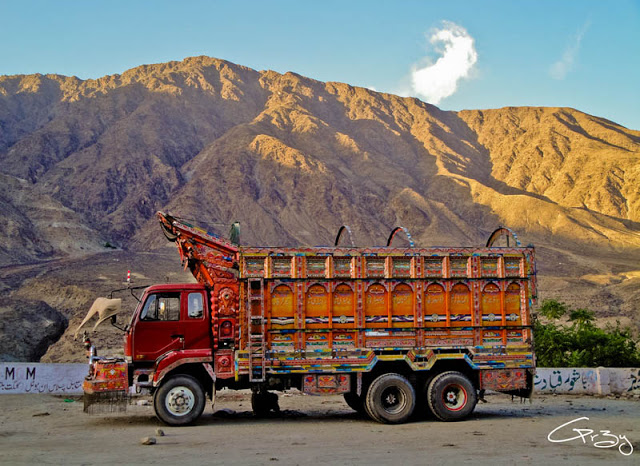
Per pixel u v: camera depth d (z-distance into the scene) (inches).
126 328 533.0
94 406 511.2
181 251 538.0
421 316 544.4
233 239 547.2
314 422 541.6
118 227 6190.9
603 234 6717.5
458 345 549.0
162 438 454.3
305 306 530.3
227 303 526.9
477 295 556.1
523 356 555.8
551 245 6476.4
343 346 531.5
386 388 526.6
